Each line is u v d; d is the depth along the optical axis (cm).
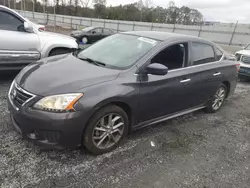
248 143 349
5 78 515
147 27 3516
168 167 266
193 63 366
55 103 229
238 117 455
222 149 322
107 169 249
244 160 300
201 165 278
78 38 1667
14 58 466
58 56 358
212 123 409
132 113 289
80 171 241
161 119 344
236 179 259
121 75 277
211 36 2884
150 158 279
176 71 335
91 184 224
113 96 255
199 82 374
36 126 231
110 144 281
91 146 260
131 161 268
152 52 308
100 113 254
